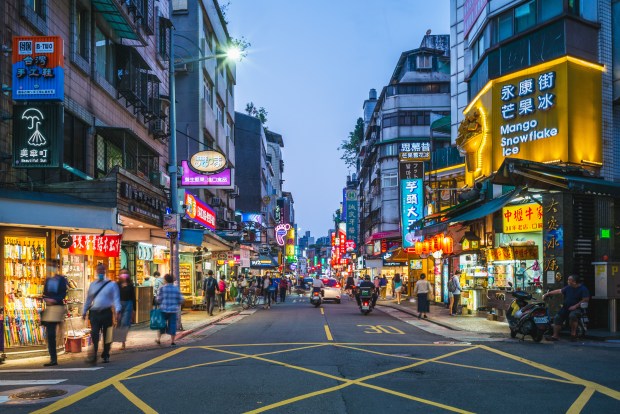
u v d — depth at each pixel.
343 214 98.81
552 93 19.31
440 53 53.44
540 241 18.89
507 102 20.94
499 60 21.53
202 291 27.98
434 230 25.58
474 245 22.98
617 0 19.77
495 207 17.97
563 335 15.41
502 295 19.05
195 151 32.53
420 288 21.70
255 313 26.25
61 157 12.52
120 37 19.73
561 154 18.84
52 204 12.38
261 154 66.62
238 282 34.19
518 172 16.80
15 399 7.72
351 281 45.50
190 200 24.70
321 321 20.98
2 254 12.41
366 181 72.38
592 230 16.83
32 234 12.99
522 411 6.88
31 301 12.98
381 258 48.34
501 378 9.04
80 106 15.87
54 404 7.34
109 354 12.13
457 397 7.65
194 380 8.91
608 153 19.33
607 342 14.12
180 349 13.03
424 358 11.27
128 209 14.76
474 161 23.89
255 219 53.38
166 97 24.69
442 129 37.62
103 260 17.31
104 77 18.47
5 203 11.88
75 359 11.70
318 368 10.01
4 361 11.47
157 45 24.97
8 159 12.87
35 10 14.20
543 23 19.77
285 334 16.23
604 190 15.83
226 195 42.81
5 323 12.41
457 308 23.14
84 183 13.83
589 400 7.47
